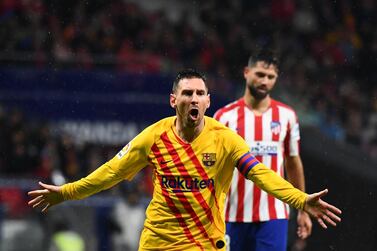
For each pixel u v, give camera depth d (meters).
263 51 15.95
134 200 27.08
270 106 16.05
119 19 38.78
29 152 30.00
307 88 39.03
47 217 26.12
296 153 16.19
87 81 32.03
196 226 12.06
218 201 12.17
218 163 12.10
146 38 38.72
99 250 26.88
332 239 23.72
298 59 40.94
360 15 43.75
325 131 36.44
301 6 43.56
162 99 32.38
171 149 12.13
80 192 12.38
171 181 12.11
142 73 32.31
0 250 25.67
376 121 38.00
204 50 39.44
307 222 16.48
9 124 30.33
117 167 12.27
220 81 32.69
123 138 32.12
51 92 31.75
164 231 12.14
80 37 37.19
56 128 31.52
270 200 15.92
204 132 12.16
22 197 27.11
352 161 27.47
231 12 42.28
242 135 15.91
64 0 38.09
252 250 16.09
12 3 37.38
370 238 23.89
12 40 35.75
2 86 31.56
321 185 27.66
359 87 40.56
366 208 25.73
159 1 43.31
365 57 42.19
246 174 12.02
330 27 43.28
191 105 11.88
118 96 32.12
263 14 42.53
